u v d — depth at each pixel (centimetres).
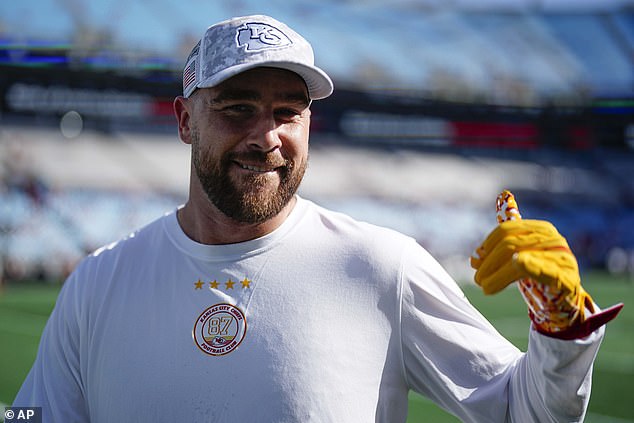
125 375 285
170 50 3931
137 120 3900
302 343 273
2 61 3494
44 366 310
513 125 4866
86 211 3228
